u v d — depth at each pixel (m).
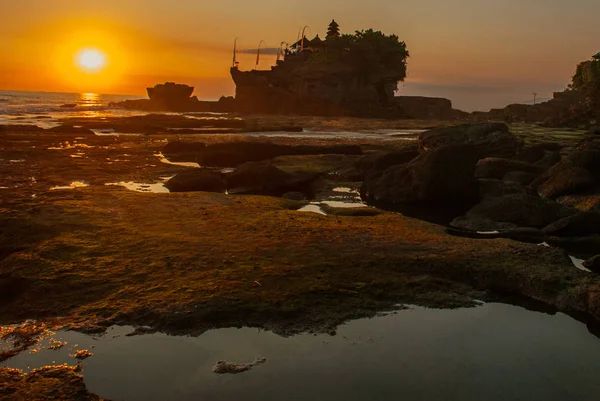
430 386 5.94
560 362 6.57
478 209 14.58
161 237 10.73
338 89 103.81
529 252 9.91
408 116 100.38
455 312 7.88
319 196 17.86
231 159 25.75
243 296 7.80
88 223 11.75
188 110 110.25
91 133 41.25
